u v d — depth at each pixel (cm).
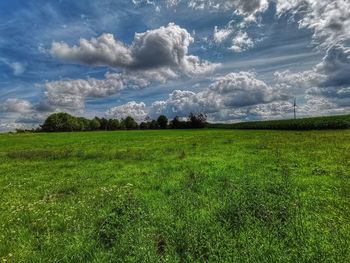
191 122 16762
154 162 2619
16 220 1142
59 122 16712
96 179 1936
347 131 6278
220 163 2298
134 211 1050
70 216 1109
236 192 1194
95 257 781
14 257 815
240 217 945
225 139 5097
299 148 3109
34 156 3544
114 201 1203
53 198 1519
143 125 18600
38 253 826
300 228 854
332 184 1484
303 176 1705
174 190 1508
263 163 2206
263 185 1361
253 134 6594
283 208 1005
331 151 2734
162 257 730
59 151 3878
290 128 10456
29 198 1553
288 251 722
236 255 730
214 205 1127
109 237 906
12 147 5316
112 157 3091
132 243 789
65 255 783
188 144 4322
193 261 738
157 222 998
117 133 9338
